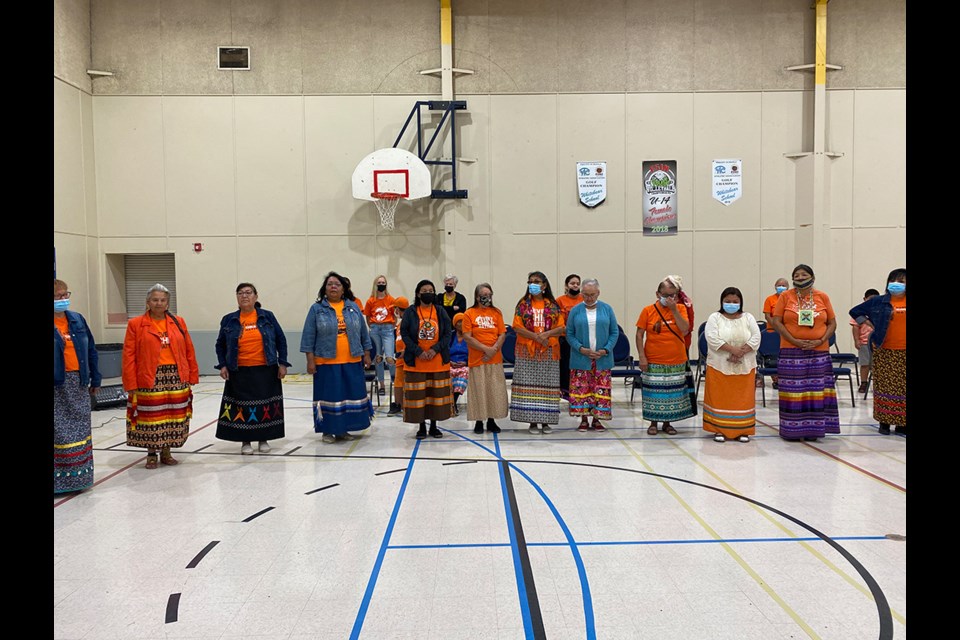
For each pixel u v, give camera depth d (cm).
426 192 988
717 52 1016
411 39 1014
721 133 1022
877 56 1012
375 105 1019
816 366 544
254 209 1024
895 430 599
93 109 1008
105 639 243
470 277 1029
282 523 366
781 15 1011
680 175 1023
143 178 1016
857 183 1018
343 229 1030
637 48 1015
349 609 263
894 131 1016
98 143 1011
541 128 1022
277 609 264
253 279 1029
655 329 580
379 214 1025
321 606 266
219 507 397
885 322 560
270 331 530
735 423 551
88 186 996
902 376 557
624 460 495
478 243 1029
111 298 1033
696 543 329
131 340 478
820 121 1001
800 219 1023
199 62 1012
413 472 468
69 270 952
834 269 1023
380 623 252
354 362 566
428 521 366
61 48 933
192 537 346
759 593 273
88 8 995
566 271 1032
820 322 544
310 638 241
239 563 311
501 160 1023
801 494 407
